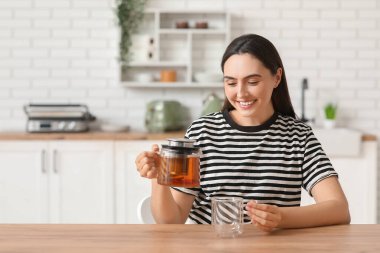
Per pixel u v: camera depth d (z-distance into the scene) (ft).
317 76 14.60
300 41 14.52
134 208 13.10
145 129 14.48
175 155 5.09
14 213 13.10
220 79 14.25
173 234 5.26
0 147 12.99
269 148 6.64
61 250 4.71
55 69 14.53
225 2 14.52
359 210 13.05
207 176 6.60
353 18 14.47
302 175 6.63
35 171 13.05
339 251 4.73
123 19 14.03
